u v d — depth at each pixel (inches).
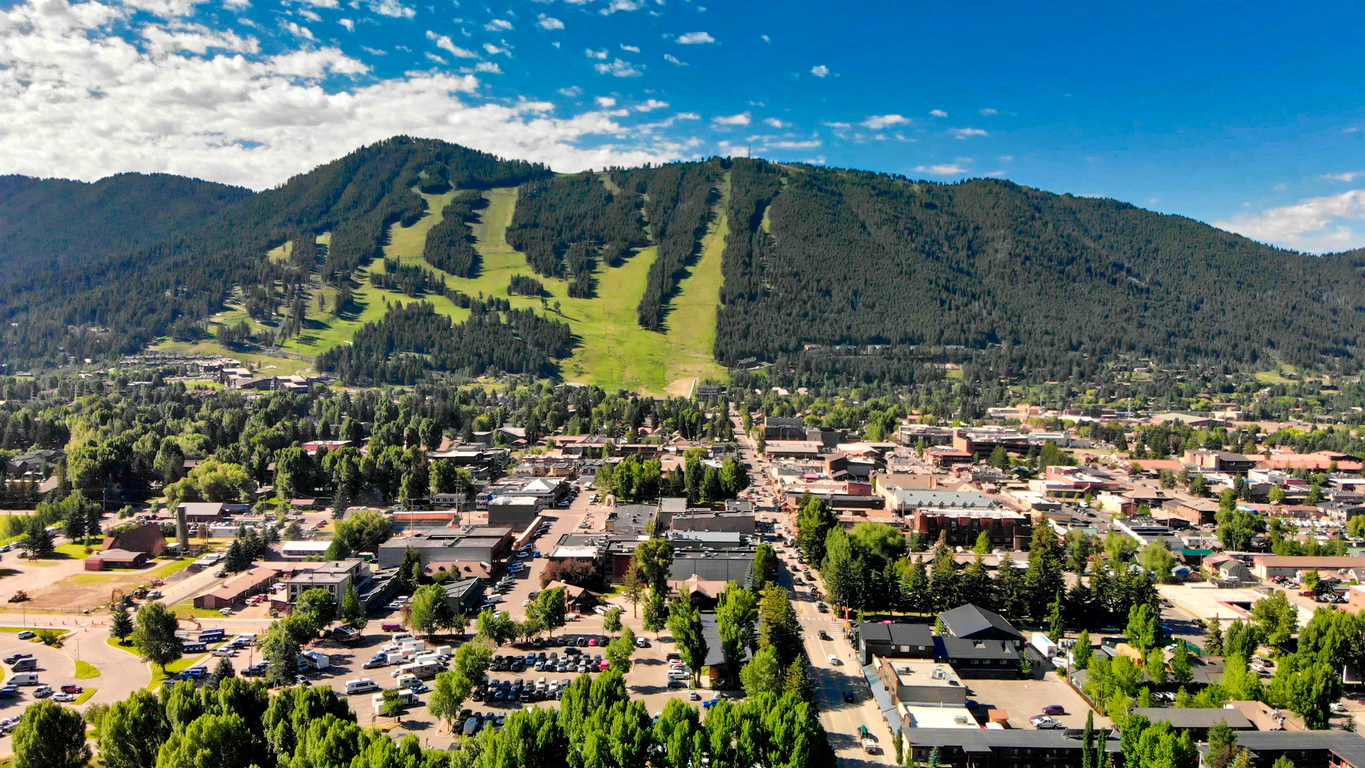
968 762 6082.7
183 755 5428.2
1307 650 7760.8
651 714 6722.4
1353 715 7017.7
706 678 7485.2
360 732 5605.3
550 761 5684.1
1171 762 5629.9
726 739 5738.2
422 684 7288.4
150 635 7564.0
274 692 7111.2
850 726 6732.3
